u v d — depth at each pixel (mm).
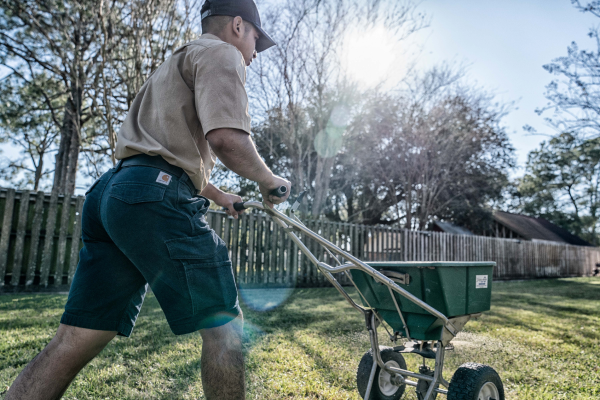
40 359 1431
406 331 2186
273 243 8375
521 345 3807
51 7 9703
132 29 6574
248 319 4426
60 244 6371
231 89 1333
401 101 15719
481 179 22078
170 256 1286
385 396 2348
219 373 1323
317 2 10586
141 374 2578
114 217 1315
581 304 7215
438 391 2146
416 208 18422
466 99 16688
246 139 1331
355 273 2303
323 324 4309
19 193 6164
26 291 6098
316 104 11961
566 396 2527
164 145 1385
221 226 7574
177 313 1322
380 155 17609
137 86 6590
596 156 21234
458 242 13461
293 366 2842
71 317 1459
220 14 1619
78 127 11000
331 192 17016
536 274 17281
